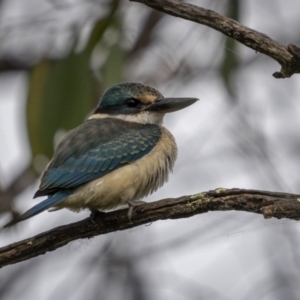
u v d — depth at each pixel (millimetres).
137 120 10133
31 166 10664
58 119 10617
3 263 8438
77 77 10695
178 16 7664
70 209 9211
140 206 8359
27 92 10703
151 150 9469
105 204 9125
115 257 11586
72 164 9078
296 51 7262
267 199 7512
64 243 8555
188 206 8062
